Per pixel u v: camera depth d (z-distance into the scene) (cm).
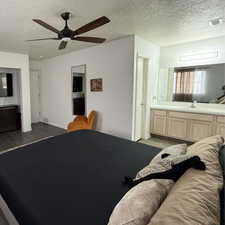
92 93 439
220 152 147
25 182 135
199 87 399
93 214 103
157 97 473
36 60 616
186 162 116
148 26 285
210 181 95
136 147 212
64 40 237
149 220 79
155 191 98
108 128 410
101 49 400
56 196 119
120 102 376
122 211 85
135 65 346
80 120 424
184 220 65
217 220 70
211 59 371
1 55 448
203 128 353
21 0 195
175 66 429
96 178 143
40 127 566
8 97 537
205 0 198
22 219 106
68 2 202
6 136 461
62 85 538
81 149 204
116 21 263
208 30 307
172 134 402
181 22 267
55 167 160
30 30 295
